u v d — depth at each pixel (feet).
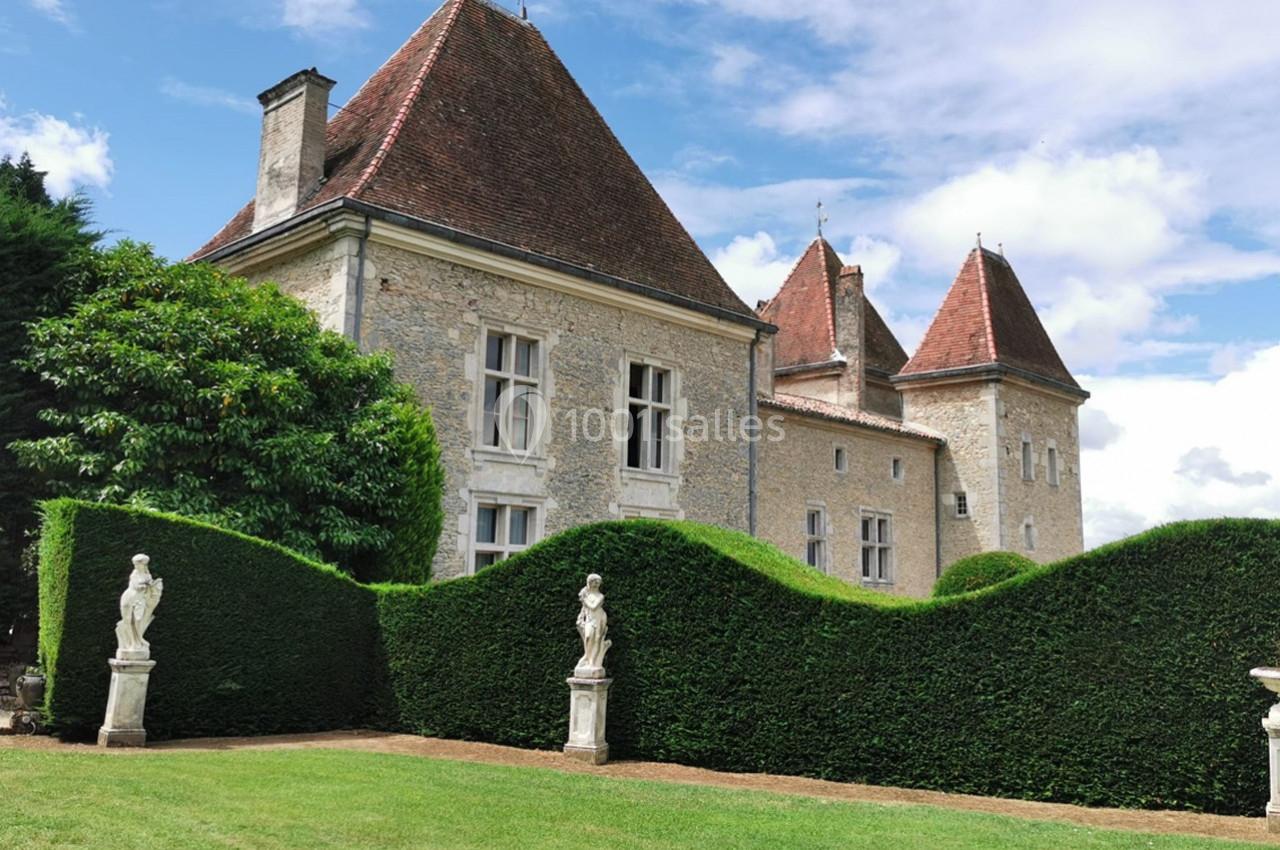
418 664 33.83
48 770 21.88
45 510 31.55
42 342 36.24
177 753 26.53
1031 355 92.68
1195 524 23.70
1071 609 24.56
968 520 85.66
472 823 18.99
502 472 47.16
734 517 59.16
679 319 56.95
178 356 35.96
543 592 31.45
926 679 25.94
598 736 28.68
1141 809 23.03
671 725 28.81
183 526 31.04
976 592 25.91
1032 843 18.69
